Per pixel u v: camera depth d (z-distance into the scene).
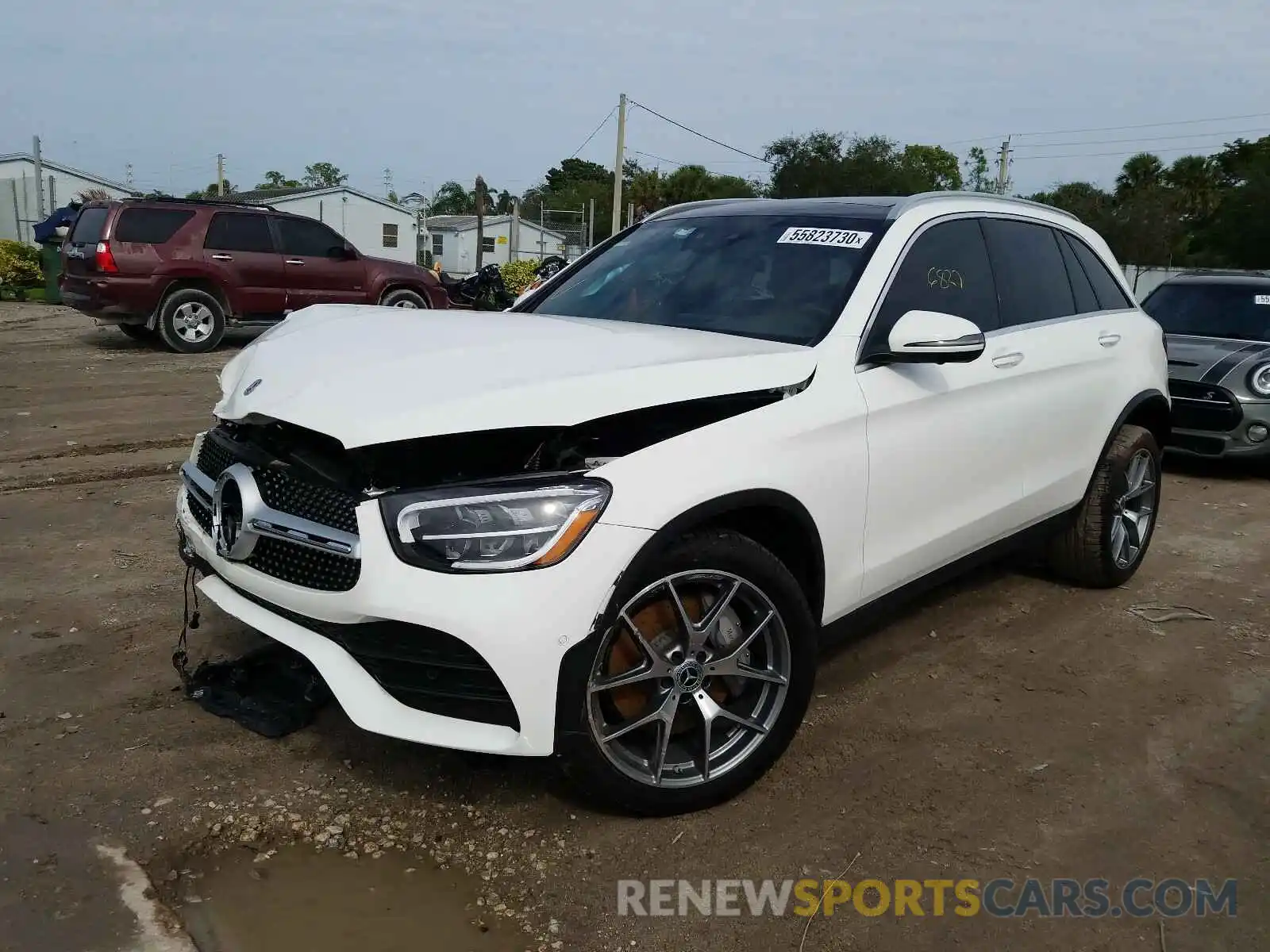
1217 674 4.04
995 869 2.74
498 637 2.44
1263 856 2.84
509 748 2.52
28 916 2.37
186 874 2.57
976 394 3.73
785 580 2.92
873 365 3.32
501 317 3.54
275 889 2.53
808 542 3.05
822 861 2.74
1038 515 4.29
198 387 10.20
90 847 2.64
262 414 2.76
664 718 2.76
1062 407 4.27
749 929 2.46
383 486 2.55
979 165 62.59
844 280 3.48
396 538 2.48
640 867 2.67
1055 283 4.47
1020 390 3.99
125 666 3.67
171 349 12.95
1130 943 2.47
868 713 3.59
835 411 3.11
